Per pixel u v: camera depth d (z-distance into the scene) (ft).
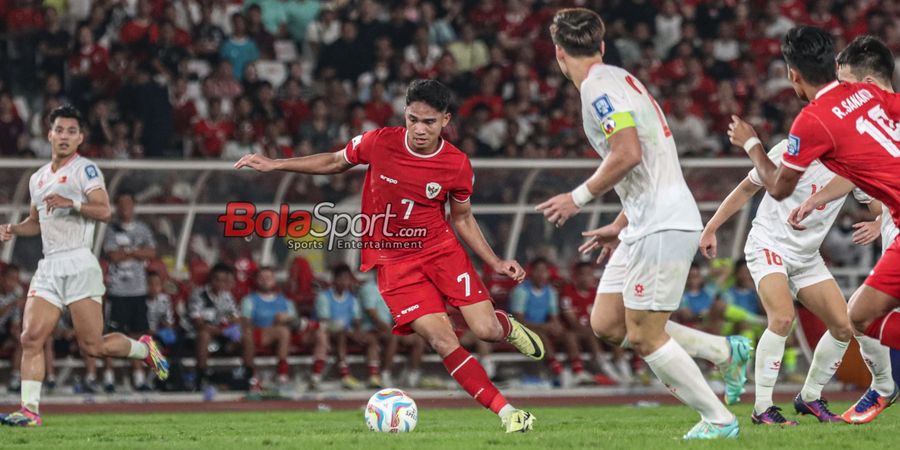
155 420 130.72
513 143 220.23
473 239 92.94
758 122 249.34
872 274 83.25
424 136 88.22
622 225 84.07
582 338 198.18
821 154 78.59
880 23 279.69
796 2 276.62
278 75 243.60
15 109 209.46
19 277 177.27
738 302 193.16
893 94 81.92
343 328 186.70
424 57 240.73
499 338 92.53
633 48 256.11
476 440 80.12
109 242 176.14
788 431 84.02
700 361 202.39
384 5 255.29
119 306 175.52
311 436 88.84
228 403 174.40
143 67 218.79
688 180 193.06
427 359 194.90
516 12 257.75
